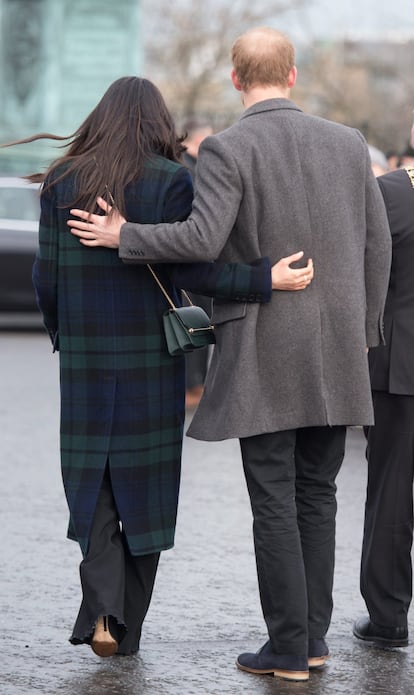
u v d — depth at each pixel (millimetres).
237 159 4992
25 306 18703
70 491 5254
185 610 6230
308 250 5090
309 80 55125
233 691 5062
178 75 54875
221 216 4961
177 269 5125
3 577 6762
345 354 5148
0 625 5941
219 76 55219
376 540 5699
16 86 37000
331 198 5098
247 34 5180
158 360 5262
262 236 5074
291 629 5176
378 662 5504
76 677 5207
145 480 5270
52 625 5949
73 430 5254
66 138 5316
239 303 5113
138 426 5238
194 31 54781
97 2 36844
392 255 5539
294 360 5105
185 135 5348
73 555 7250
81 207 5148
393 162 13680
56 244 5238
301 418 5125
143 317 5223
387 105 53969
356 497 8875
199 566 7027
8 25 36875
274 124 5090
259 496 5195
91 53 37062
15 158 36812
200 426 5234
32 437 10898
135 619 5469
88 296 5199
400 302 5586
